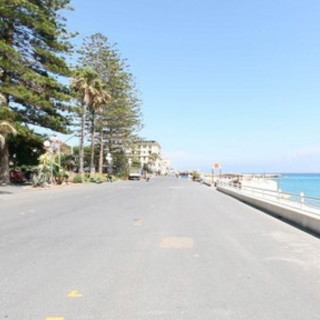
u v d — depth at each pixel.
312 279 7.07
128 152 97.44
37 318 5.11
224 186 39.78
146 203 22.86
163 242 10.52
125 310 5.40
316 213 14.09
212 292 6.24
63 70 45.25
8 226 13.13
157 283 6.69
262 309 5.50
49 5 45.34
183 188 43.94
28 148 48.47
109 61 78.62
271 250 9.68
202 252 9.30
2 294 6.06
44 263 8.03
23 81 42.84
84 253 9.02
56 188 38.03
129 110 82.62
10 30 42.06
